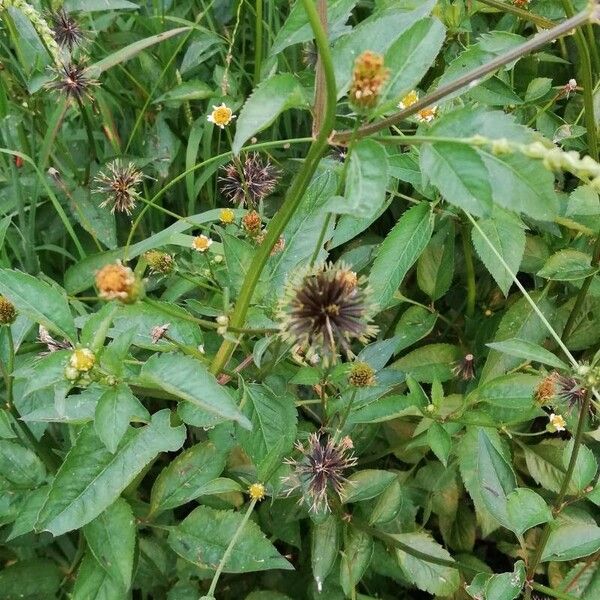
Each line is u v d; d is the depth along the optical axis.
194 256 0.34
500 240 0.31
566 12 0.31
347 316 0.23
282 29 0.26
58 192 0.39
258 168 0.35
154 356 0.24
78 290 0.36
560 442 0.36
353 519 0.32
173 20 0.42
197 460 0.30
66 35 0.37
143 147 0.42
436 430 0.30
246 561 0.30
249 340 0.30
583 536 0.29
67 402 0.27
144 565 0.34
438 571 0.33
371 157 0.20
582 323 0.36
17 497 0.30
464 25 0.36
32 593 0.32
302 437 0.32
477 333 0.38
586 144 0.35
